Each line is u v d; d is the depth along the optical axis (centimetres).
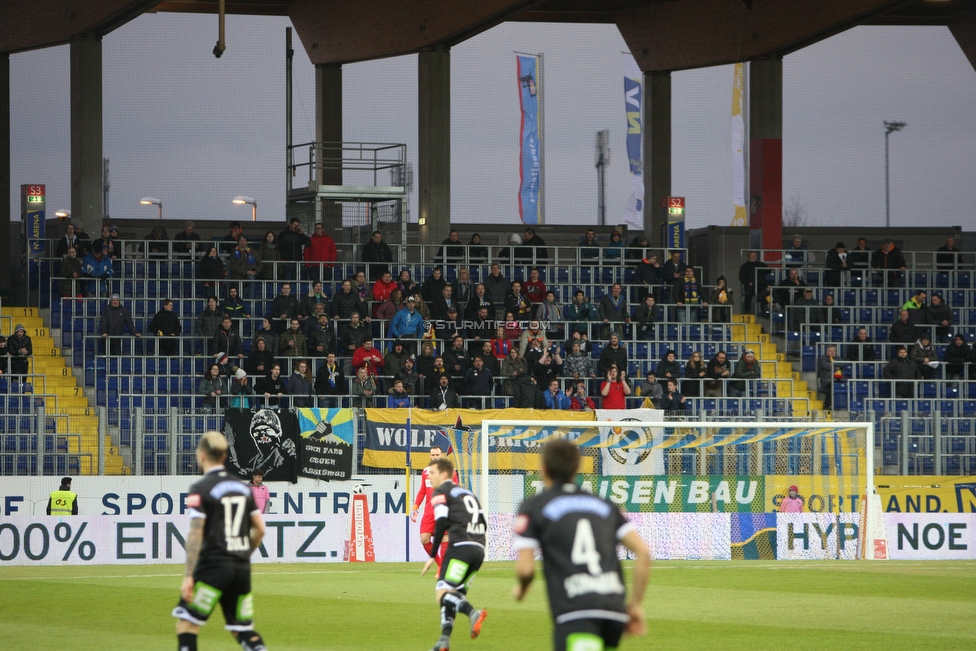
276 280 6919
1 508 5169
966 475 6041
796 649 2577
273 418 5575
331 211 8269
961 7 8238
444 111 7806
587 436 5566
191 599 1992
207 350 6438
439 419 5753
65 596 3600
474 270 7581
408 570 4556
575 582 1467
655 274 7400
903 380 6688
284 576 4284
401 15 7856
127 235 8612
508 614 3222
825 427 5462
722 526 5384
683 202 7988
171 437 5562
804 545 5381
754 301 7694
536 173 11144
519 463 5578
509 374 6278
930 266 9119
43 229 7244
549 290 7356
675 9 8256
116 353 6488
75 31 7269
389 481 5659
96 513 5250
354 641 2714
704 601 3494
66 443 5681
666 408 6284
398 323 6456
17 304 8531
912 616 3145
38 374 6100
